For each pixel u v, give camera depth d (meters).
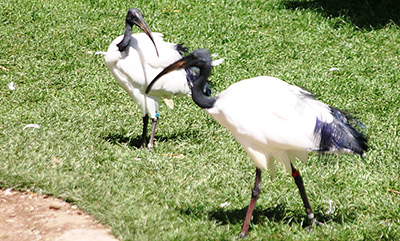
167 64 11.70
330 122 8.29
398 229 8.98
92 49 17.48
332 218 9.36
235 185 10.41
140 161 11.16
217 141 12.42
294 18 20.19
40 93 14.50
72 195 9.08
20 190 9.23
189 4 21.05
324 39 18.67
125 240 8.04
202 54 8.62
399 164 11.28
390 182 10.57
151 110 11.92
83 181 9.62
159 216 8.86
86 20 19.23
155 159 11.29
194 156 11.59
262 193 10.16
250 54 17.44
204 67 8.62
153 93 11.82
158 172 10.80
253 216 9.30
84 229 8.30
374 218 9.40
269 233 8.70
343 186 10.51
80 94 14.61
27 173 9.57
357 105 14.15
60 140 11.55
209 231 8.66
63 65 16.23
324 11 20.69
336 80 15.70
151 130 12.82
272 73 16.09
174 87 11.80
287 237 8.59
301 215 9.40
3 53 16.61
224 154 11.69
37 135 11.66
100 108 13.85
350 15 20.47
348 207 9.70
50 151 10.82
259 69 16.33
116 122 13.05
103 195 9.25
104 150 11.48
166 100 12.45
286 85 8.59
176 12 20.38
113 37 18.14
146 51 11.66
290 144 8.16
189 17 19.95
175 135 12.75
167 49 11.90
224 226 8.88
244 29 19.27
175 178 10.57
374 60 17.27
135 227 8.41
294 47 18.03
